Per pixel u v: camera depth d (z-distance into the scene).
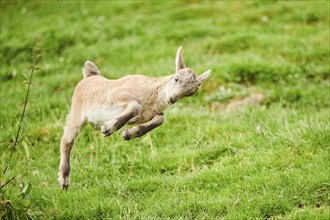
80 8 49.06
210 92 31.55
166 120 26.97
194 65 34.59
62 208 19.97
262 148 22.38
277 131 23.98
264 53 35.75
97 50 39.50
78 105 18.12
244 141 23.55
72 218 19.31
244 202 18.55
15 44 41.28
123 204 19.66
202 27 40.81
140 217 18.67
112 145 24.75
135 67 35.41
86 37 42.12
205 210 18.64
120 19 44.81
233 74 32.69
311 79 32.41
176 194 19.89
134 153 24.42
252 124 26.05
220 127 25.72
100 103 17.20
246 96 30.86
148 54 37.38
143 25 43.38
